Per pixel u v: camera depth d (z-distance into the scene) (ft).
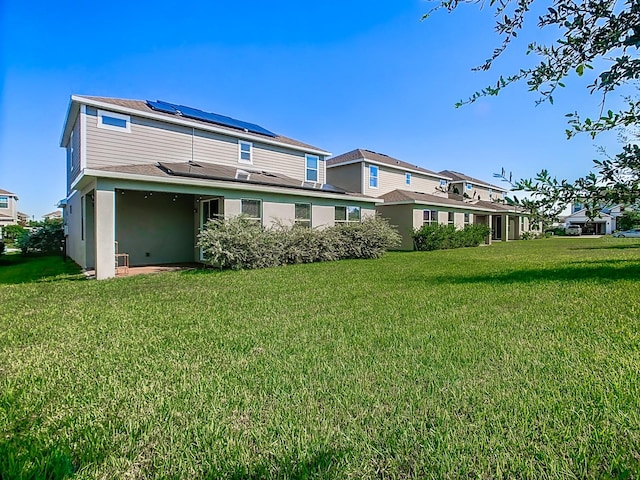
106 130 33.53
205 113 46.14
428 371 8.68
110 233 26.61
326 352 10.14
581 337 11.12
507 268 30.40
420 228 57.93
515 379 8.13
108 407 7.20
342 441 5.96
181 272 29.63
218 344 11.02
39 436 6.24
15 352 10.48
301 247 36.27
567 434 5.98
